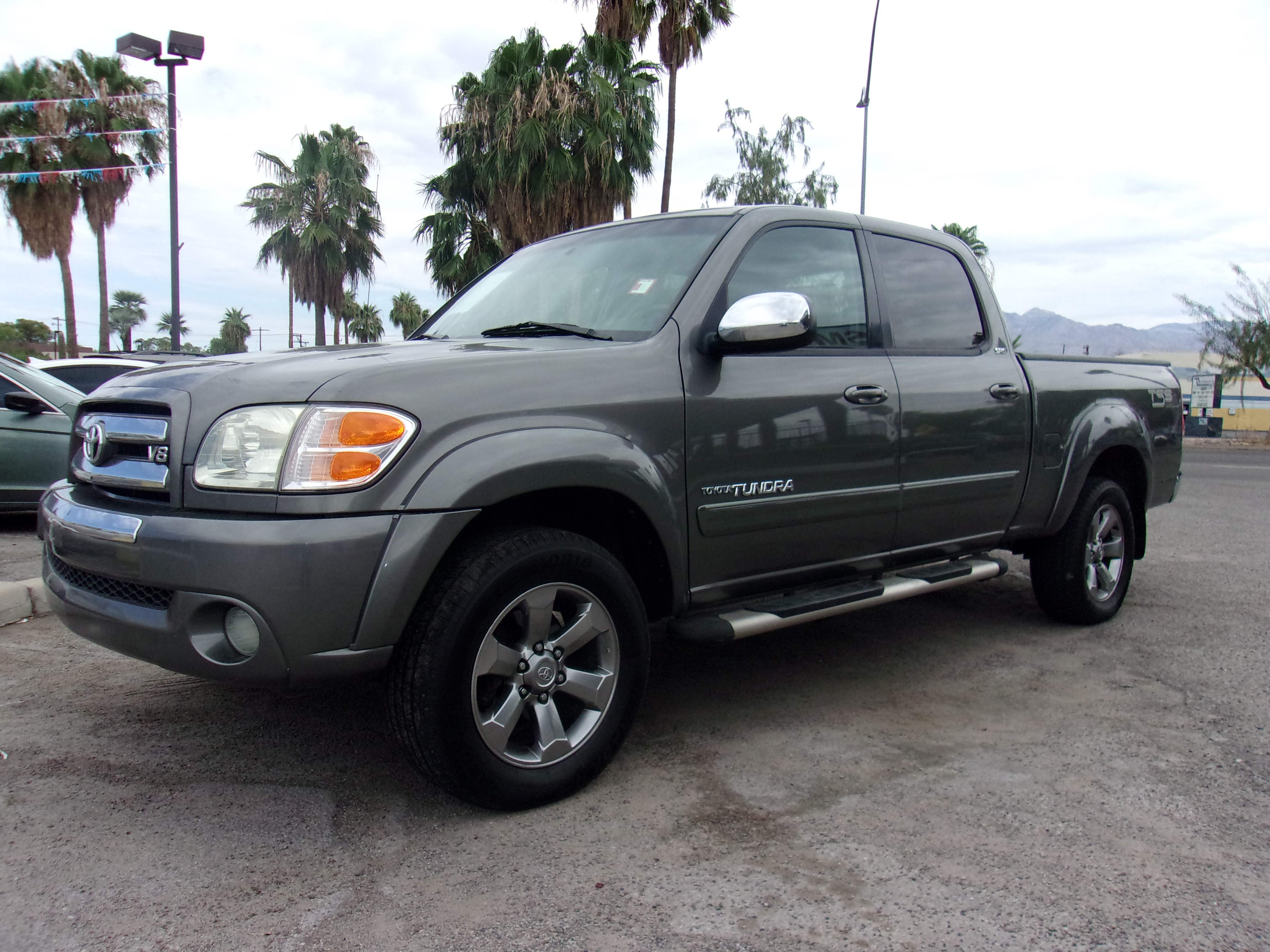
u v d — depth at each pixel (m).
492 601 2.42
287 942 1.96
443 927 2.02
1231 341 27.25
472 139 19.52
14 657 3.89
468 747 2.42
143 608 2.40
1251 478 13.20
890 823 2.51
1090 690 3.65
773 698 3.55
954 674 3.86
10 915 2.04
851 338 3.47
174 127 15.32
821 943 1.95
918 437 3.55
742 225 3.24
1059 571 4.45
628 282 3.23
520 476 2.44
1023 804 2.63
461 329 3.56
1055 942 1.96
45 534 2.77
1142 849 2.36
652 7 20.08
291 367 2.48
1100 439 4.39
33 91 29.28
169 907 2.09
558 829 2.47
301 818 2.52
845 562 3.43
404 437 2.33
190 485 2.35
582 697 2.66
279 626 2.21
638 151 18.91
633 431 2.73
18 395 6.71
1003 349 4.12
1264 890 2.17
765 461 3.06
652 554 2.87
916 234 3.97
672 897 2.13
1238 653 4.15
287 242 33.97
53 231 29.72
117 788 2.69
